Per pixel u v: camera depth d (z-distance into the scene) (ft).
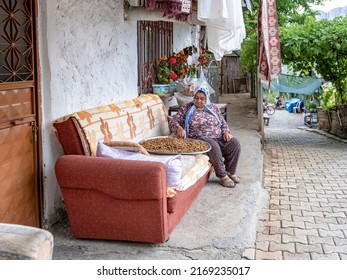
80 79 13.65
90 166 10.70
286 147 31.86
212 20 14.80
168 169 11.02
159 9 15.56
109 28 15.78
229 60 68.08
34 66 11.22
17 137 10.64
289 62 34.27
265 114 53.21
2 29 10.13
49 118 11.96
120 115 14.75
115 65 16.53
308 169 23.15
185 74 25.44
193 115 16.66
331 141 35.58
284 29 32.27
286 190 18.47
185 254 10.76
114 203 10.85
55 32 11.98
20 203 10.90
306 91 37.86
